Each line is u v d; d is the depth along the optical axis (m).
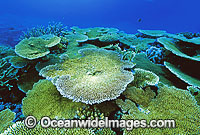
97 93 2.29
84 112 2.50
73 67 3.35
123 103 2.67
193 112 2.47
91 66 3.35
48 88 3.04
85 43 6.47
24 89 3.60
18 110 3.29
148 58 5.70
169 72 4.63
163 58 5.23
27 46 4.13
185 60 4.55
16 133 2.00
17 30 22.39
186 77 3.88
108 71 3.14
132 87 3.08
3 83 3.62
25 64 3.97
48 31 7.93
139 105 2.69
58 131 2.05
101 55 4.06
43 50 4.20
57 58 4.53
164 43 4.99
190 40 5.04
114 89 2.42
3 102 3.62
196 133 2.11
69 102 2.74
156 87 3.25
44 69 3.21
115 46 5.67
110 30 9.29
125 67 3.42
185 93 2.92
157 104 2.70
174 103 2.68
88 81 2.68
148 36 8.84
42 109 2.57
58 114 2.48
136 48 6.46
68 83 2.60
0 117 2.59
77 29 9.25
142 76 3.40
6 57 4.42
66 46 5.93
